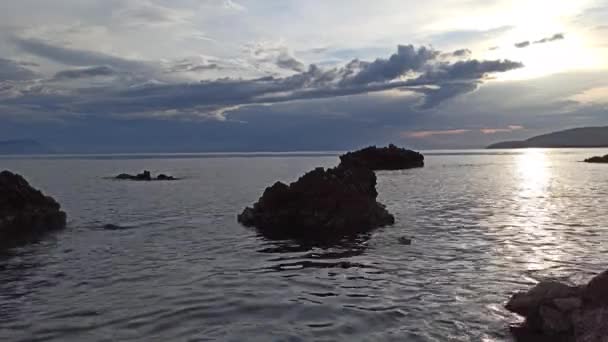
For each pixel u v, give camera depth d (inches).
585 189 2300.7
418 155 5128.0
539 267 771.4
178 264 839.7
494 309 569.0
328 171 1491.1
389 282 699.4
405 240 1027.3
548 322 500.1
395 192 2231.8
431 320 536.1
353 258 876.6
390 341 478.0
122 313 566.3
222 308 583.2
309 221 1262.3
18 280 729.6
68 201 2012.8
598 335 460.4
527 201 1813.5
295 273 765.3
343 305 592.1
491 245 966.4
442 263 815.1
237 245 1028.5
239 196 2207.2
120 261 866.8
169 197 2180.1
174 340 482.3
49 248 998.4
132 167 5984.3
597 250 899.4
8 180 1331.2
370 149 4766.2
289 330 507.8
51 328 518.6
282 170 4798.2
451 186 2568.9
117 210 1695.4
